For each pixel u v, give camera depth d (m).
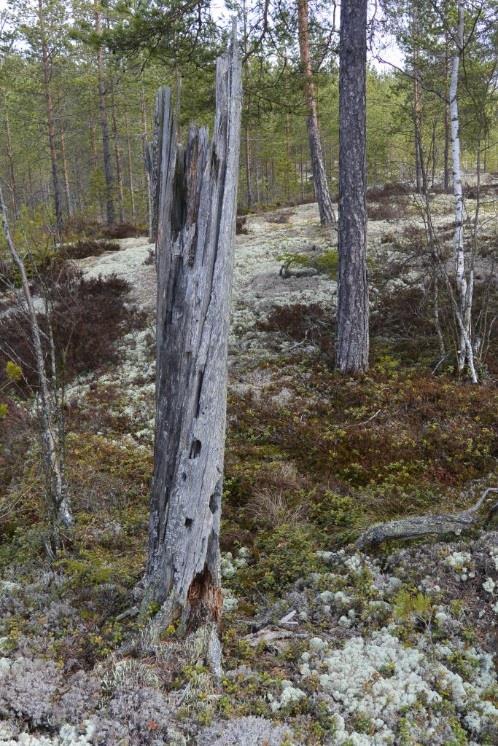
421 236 13.05
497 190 20.05
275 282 12.97
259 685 3.20
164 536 3.61
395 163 11.93
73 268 13.94
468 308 8.49
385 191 19.61
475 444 6.49
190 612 3.58
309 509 5.58
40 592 4.22
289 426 7.29
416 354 9.23
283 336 10.41
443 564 4.28
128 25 9.56
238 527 5.41
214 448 3.53
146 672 3.11
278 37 10.65
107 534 5.20
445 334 9.66
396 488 5.85
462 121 10.07
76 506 5.73
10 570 4.70
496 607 3.83
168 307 3.45
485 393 7.62
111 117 32.53
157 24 9.37
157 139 3.42
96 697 2.99
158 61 10.70
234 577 4.62
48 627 3.74
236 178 3.38
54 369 5.30
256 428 7.42
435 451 6.40
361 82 8.19
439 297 10.54
